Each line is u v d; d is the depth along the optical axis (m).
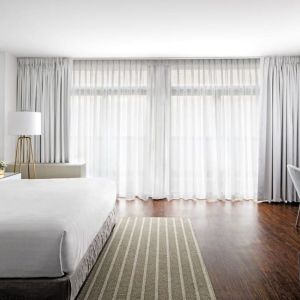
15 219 1.96
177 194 5.70
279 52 5.27
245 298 2.19
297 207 5.13
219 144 5.63
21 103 5.60
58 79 5.60
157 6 3.49
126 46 4.94
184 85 5.68
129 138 5.70
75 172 5.23
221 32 4.31
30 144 5.35
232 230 3.83
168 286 2.36
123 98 5.76
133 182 5.70
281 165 5.55
